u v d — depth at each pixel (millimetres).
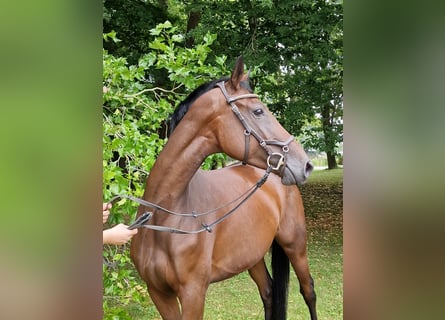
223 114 1989
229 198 2340
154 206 2004
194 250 2047
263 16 6273
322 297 4613
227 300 4531
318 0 6207
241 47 6441
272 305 3078
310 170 2012
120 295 3006
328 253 6336
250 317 4047
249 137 1978
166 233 2020
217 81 2088
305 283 3072
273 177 2854
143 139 2715
